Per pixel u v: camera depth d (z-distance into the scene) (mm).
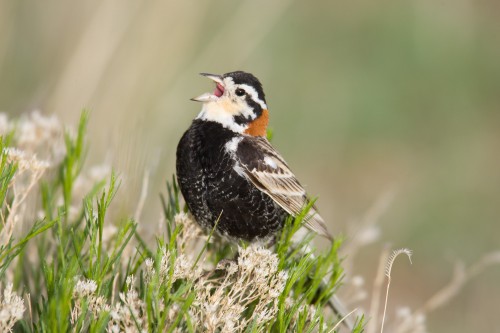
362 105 18266
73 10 14211
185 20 13078
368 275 15391
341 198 17391
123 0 12477
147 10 12898
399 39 18766
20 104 11898
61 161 8133
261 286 6348
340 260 7418
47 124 8250
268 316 6219
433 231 17062
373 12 19062
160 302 6141
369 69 18625
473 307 14500
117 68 12461
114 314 5848
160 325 5828
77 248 6520
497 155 18312
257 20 14172
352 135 18062
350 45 18844
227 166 8352
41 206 8031
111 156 8789
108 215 7785
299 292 7074
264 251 6469
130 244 7500
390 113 18359
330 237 8680
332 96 18188
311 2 18891
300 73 18281
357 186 17531
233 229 8484
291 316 6312
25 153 7180
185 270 6230
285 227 7789
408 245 16828
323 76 18391
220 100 8648
